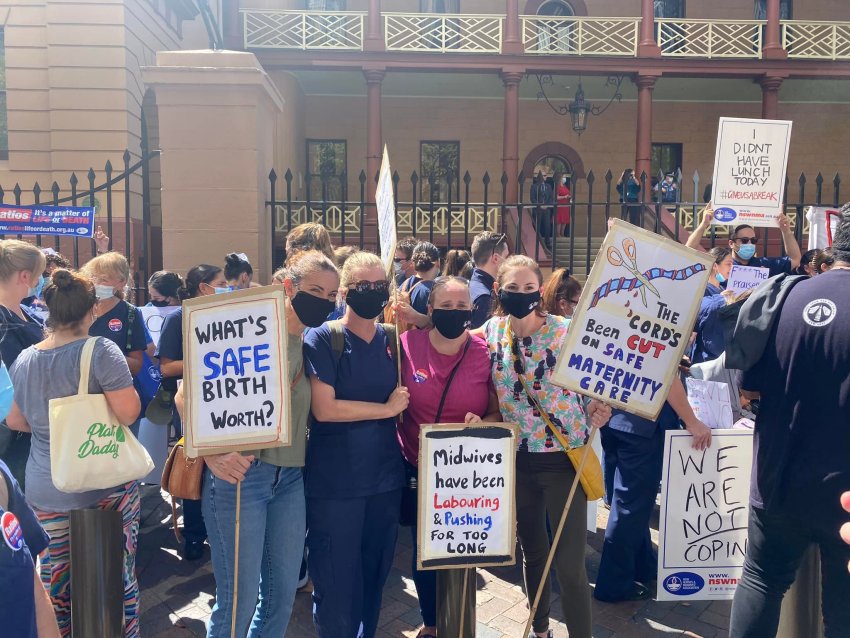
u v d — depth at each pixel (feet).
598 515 16.69
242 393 8.28
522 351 9.83
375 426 9.48
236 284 14.84
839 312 7.74
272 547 9.11
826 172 63.62
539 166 63.36
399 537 15.89
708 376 12.21
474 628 9.05
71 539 8.83
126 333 14.23
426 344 9.89
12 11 41.22
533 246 44.57
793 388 8.01
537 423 9.84
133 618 9.98
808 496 7.83
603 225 63.05
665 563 11.62
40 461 9.27
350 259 9.50
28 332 11.14
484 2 60.59
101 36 41.06
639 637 11.34
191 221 20.53
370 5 51.62
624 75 54.24
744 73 53.67
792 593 9.27
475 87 59.47
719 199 18.08
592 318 8.87
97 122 41.16
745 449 11.55
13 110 41.47
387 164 10.43
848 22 54.80
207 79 20.17
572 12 60.54
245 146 20.45
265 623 9.09
